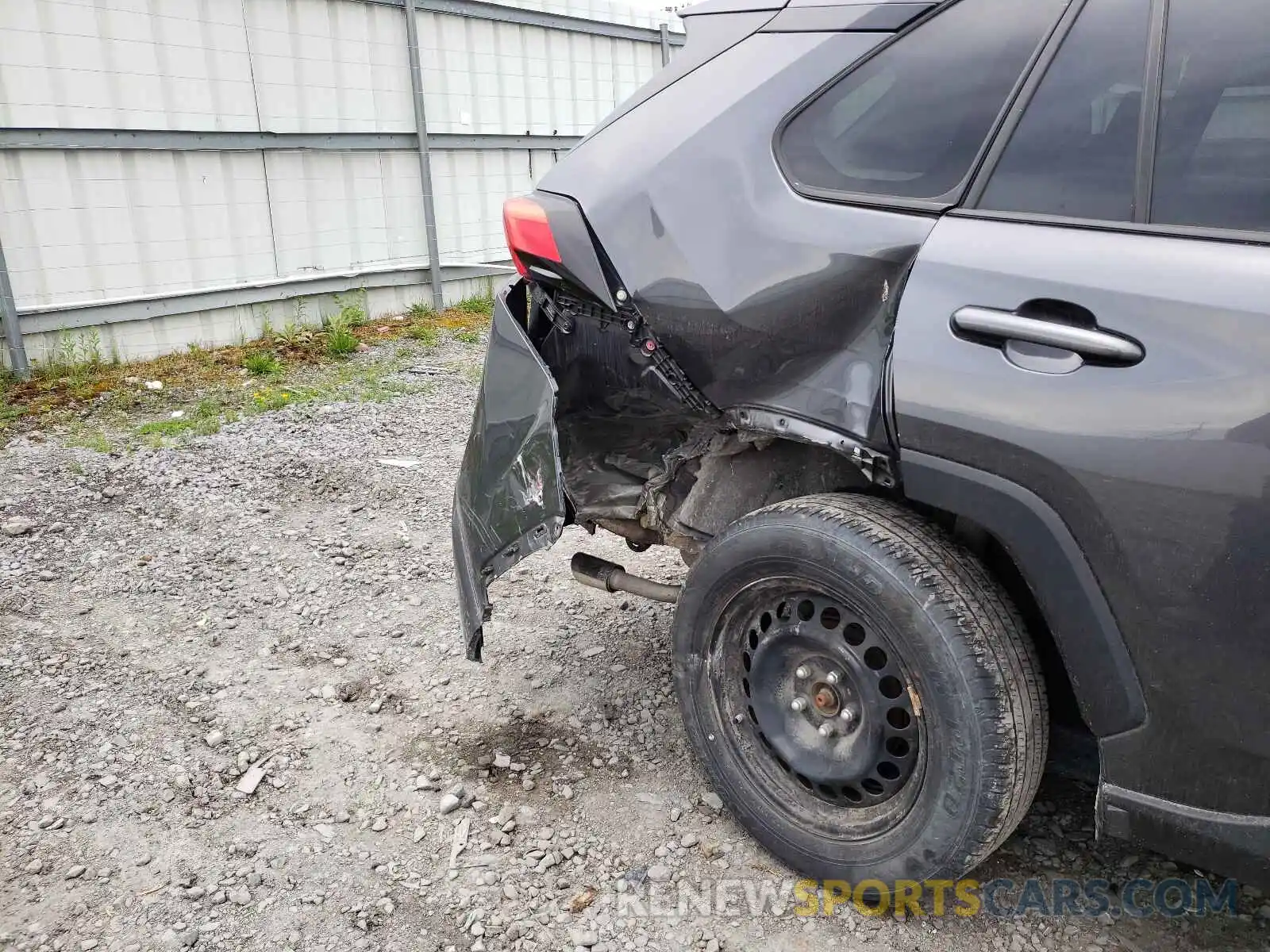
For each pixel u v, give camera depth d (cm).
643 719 306
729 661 248
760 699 239
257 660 342
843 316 218
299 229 854
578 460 295
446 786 273
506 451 274
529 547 267
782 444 264
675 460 279
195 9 742
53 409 639
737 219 234
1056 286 187
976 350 196
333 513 480
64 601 386
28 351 694
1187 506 172
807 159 231
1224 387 169
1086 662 191
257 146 801
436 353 833
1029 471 188
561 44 1077
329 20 837
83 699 317
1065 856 241
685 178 243
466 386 729
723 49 257
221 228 791
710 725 247
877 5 234
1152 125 192
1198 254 179
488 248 1048
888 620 205
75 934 221
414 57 901
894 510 219
